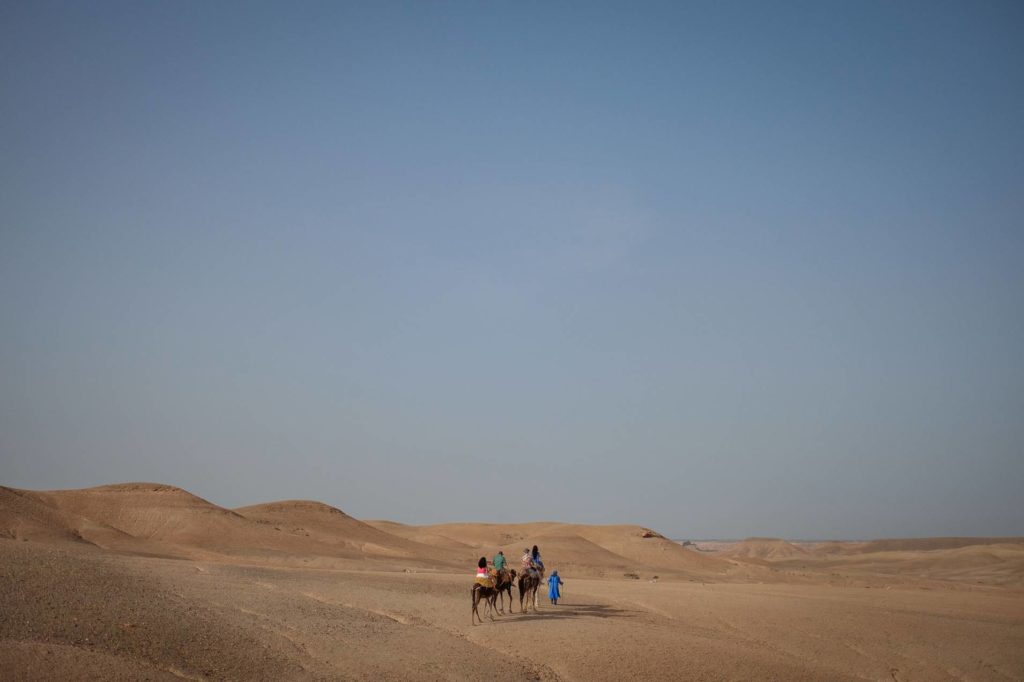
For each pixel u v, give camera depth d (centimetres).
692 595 5400
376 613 3788
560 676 2700
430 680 2456
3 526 7200
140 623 2700
